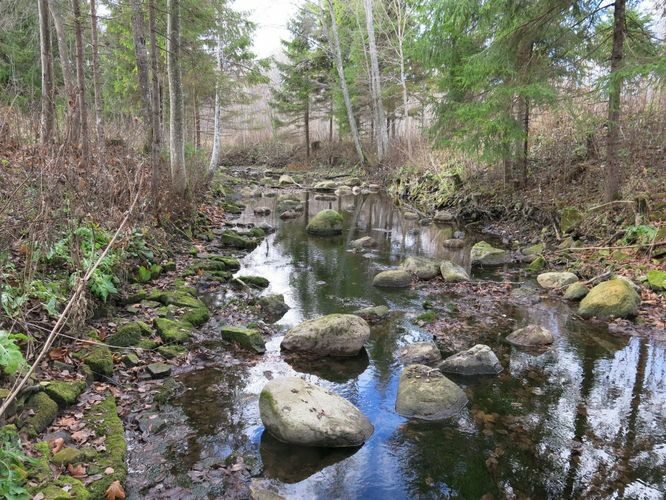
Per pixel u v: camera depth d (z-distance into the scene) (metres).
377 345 6.22
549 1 9.66
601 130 12.93
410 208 18.33
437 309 7.59
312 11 28.38
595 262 9.05
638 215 9.15
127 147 11.13
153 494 3.33
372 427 4.32
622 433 4.21
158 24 13.98
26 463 3.17
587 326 6.73
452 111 12.62
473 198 15.49
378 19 28.05
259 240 12.55
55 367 4.43
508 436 4.20
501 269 9.98
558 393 4.93
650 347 5.96
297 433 3.99
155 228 9.19
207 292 7.97
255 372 5.32
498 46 10.18
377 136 26.95
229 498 3.35
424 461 3.88
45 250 5.34
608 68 10.31
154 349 5.48
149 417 4.27
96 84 11.45
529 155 15.23
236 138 40.72
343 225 15.51
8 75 16.89
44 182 5.68
